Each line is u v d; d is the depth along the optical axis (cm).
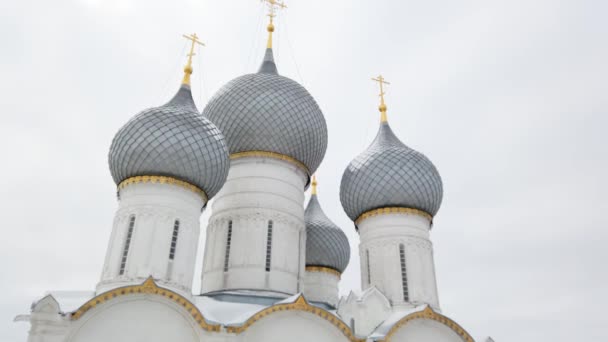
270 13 4697
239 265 3259
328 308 3456
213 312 2677
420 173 3600
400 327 2866
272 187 3553
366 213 3612
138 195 2819
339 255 4528
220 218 3500
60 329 2186
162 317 2409
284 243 3412
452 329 2936
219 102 3850
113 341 2288
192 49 3650
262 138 3669
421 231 3506
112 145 3027
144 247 2677
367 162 3716
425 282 3325
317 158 3988
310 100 3984
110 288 2570
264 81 3916
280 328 2581
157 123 2936
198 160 2925
